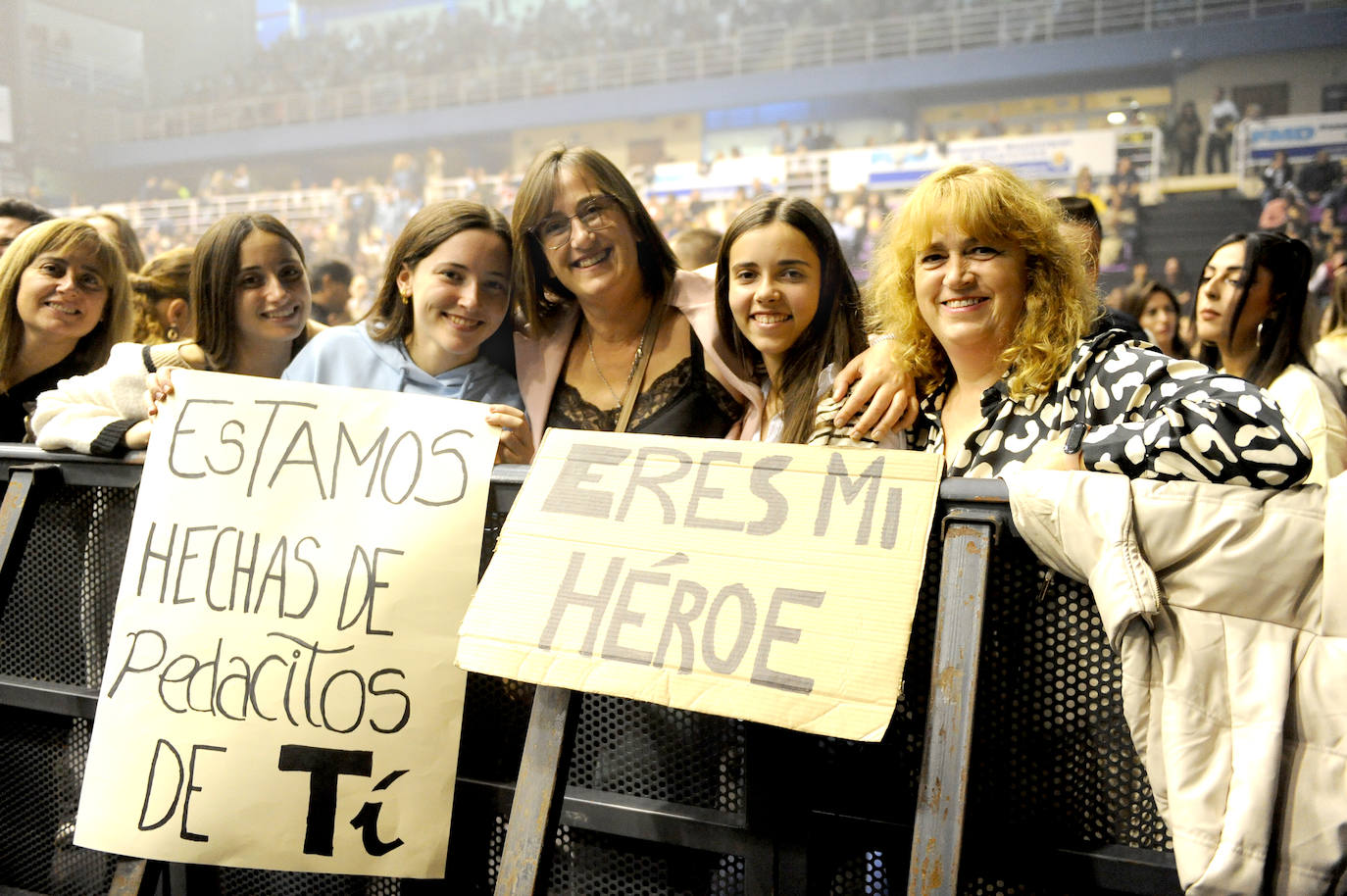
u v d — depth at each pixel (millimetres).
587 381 1776
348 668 1264
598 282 1667
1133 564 952
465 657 1136
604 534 1152
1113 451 1052
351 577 1285
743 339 1691
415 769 1243
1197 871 902
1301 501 952
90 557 1490
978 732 1069
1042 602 1047
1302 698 923
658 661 1053
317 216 16906
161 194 19734
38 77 19312
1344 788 898
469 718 1295
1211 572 946
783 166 14312
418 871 1228
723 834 1151
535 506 1203
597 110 17828
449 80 18891
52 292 1957
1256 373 2104
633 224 1681
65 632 1513
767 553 1074
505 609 1146
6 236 2654
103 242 2031
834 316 1601
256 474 1351
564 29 18719
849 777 1110
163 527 1354
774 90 16688
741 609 1053
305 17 22484
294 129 19375
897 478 1066
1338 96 13469
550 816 1079
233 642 1296
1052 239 1248
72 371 2076
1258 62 13930
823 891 1124
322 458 1343
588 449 1226
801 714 983
